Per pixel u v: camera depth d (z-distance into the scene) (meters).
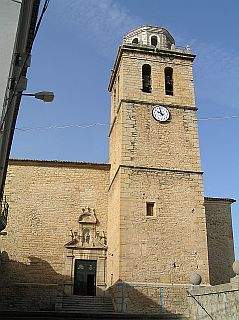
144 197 26.66
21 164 31.17
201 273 25.27
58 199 30.64
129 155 27.61
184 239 26.02
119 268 24.52
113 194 29.16
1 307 27.05
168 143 28.62
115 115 31.89
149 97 29.81
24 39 10.43
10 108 11.41
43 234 29.55
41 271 28.59
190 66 31.81
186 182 27.72
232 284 15.72
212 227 33.56
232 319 15.38
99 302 25.86
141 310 23.64
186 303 24.23
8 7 8.95
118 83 31.92
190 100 30.42
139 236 25.52
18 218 29.70
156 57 31.53
